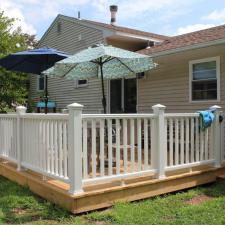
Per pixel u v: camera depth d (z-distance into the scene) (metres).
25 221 4.41
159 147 5.52
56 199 4.96
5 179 6.79
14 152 6.55
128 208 4.81
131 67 7.96
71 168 4.64
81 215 4.64
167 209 4.84
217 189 6.00
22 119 6.20
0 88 14.46
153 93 10.29
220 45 7.84
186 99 9.27
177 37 11.31
